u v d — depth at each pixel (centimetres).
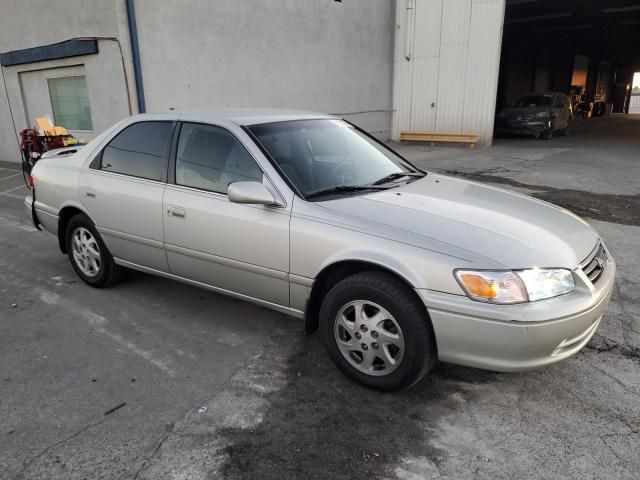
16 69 1219
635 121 3005
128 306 414
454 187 364
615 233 602
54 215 457
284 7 1257
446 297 258
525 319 248
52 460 241
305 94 1379
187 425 266
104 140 423
